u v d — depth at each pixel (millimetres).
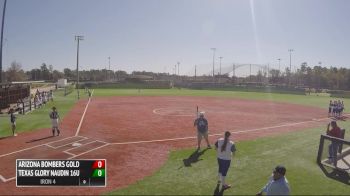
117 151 16734
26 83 47031
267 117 31703
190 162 14617
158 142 18984
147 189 11234
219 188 11328
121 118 29375
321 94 78125
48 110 35281
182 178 12391
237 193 10891
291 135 21578
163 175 12758
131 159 15180
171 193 10844
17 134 21047
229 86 93188
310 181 12109
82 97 55656
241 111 36719
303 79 131625
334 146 13758
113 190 11164
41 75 157000
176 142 19016
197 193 10852
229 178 12391
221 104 45094
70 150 16828
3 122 26359
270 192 8570
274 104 46719
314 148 17469
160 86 95938
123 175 12805
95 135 20875
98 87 91625
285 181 8586
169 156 15734
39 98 39156
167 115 31828
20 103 35094
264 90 84000
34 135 20750
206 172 13125
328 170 13500
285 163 14469
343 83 112688
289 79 129875
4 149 16938
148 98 54938
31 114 31688
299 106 44281
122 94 65250
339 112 33406
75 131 22234
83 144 18203
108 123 26219
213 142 19203
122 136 20703
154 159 15180
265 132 22906
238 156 15594
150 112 34281
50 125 24797
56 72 162875
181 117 30438
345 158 13938
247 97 61406
